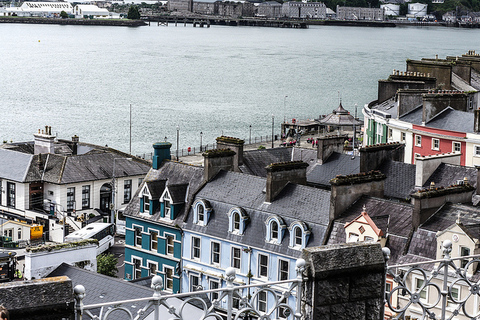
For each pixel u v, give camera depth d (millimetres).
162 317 38250
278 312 60438
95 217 111188
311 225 60875
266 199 64500
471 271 48469
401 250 53656
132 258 72750
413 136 109188
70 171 112688
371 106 128875
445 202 56000
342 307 18734
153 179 73688
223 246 65625
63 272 46156
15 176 111500
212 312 18406
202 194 68938
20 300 15695
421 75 129125
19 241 100312
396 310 20141
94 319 16656
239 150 77062
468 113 106000
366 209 59281
